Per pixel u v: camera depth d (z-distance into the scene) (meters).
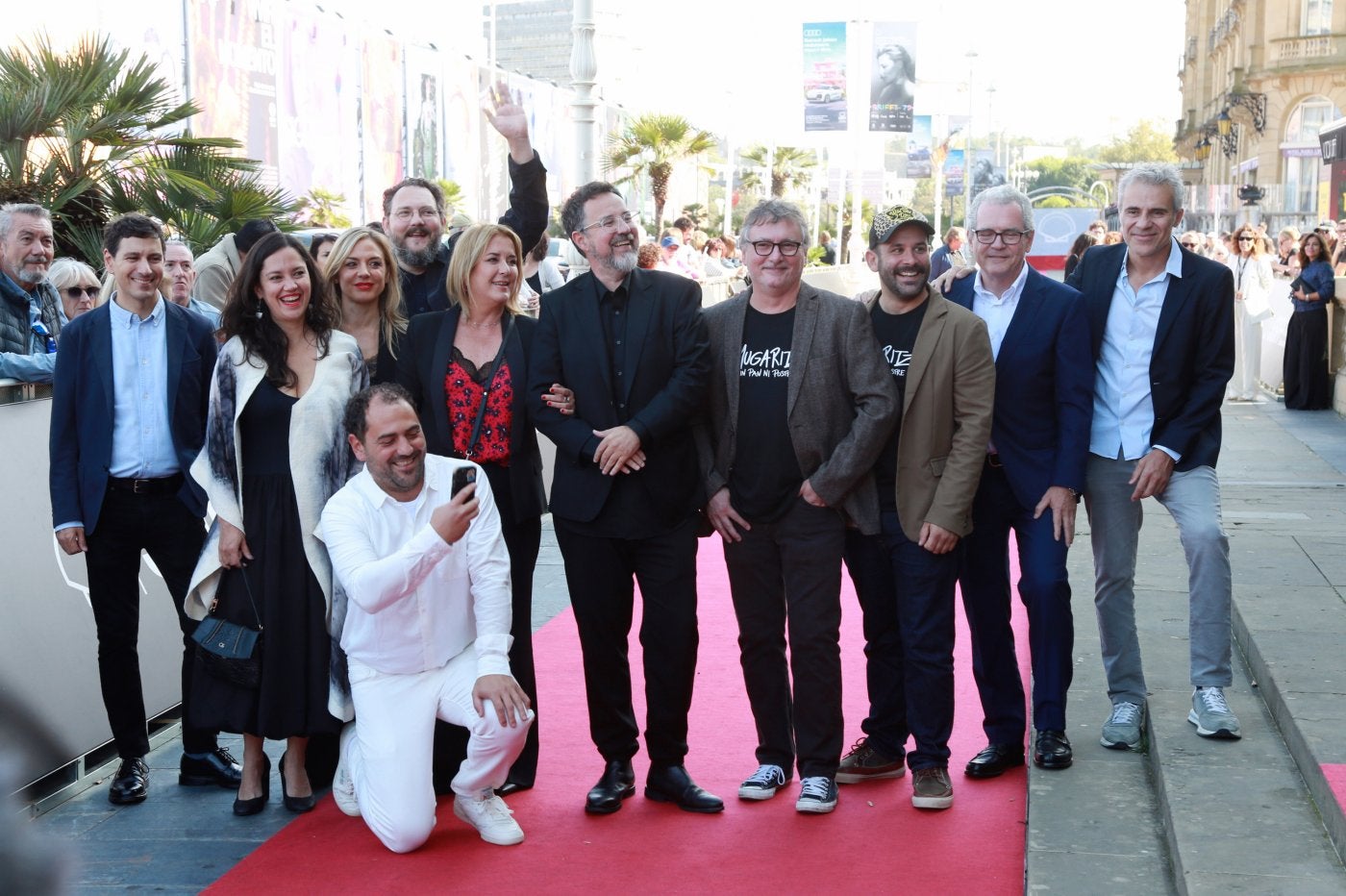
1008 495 4.26
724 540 4.19
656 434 3.96
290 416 4.12
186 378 4.42
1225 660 4.13
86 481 4.31
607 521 4.05
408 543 3.72
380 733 3.87
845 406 4.05
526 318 4.29
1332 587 5.42
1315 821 3.45
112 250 4.34
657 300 4.08
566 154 31.23
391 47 23.77
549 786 4.40
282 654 4.11
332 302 4.37
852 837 3.88
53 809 4.33
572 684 5.49
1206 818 3.48
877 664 4.36
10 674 4.18
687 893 3.53
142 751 4.49
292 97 19.75
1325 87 44.44
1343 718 3.88
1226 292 4.17
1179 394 4.20
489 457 4.17
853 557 4.29
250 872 3.76
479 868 3.74
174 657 5.16
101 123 8.33
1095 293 4.31
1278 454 10.38
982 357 4.04
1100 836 3.67
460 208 24.94
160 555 4.44
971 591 4.36
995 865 3.66
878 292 4.36
